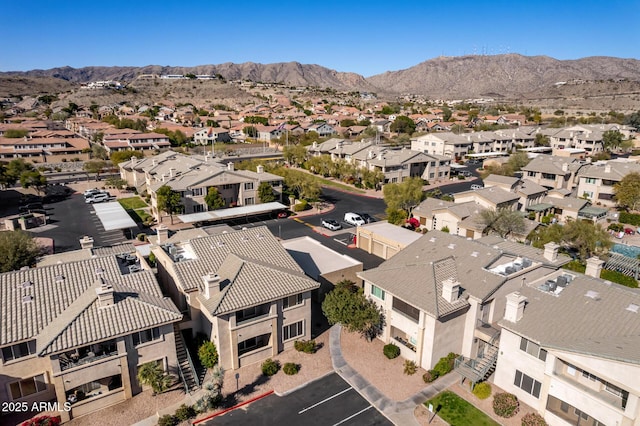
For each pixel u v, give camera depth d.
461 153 141.25
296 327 37.72
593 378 27.05
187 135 175.88
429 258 40.69
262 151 156.88
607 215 77.50
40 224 72.75
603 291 31.25
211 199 75.12
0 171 89.75
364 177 102.94
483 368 33.16
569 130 158.88
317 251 53.50
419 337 34.16
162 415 29.47
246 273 35.91
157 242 46.25
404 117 198.12
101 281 32.75
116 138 147.38
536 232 60.75
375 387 32.78
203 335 35.59
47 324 29.66
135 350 30.47
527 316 31.39
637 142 159.88
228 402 30.95
